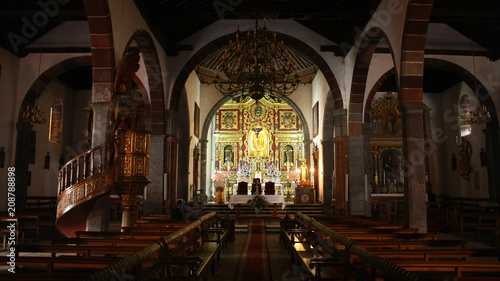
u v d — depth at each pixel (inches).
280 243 457.1
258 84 442.9
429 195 815.1
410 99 393.7
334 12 496.1
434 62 606.9
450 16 482.6
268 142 1115.9
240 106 1131.9
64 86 796.6
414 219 382.6
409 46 386.3
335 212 613.9
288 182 1067.9
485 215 494.6
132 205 366.0
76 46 601.0
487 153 621.0
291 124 1125.7
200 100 966.4
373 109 882.1
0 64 563.8
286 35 621.0
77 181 350.3
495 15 450.9
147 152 372.5
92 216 367.6
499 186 600.1
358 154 588.4
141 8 467.2
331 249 240.5
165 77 604.7
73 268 199.0
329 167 790.5
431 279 143.3
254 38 450.0
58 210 336.5
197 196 822.5
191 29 617.0
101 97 374.3
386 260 148.2
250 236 528.1
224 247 424.2
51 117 766.5
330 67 617.0
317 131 877.8
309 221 346.9
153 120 593.3
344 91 613.0
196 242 318.7
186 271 222.5
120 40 400.8
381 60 629.9
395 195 780.6
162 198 582.9
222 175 983.0
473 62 591.8
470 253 205.8
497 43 587.5
